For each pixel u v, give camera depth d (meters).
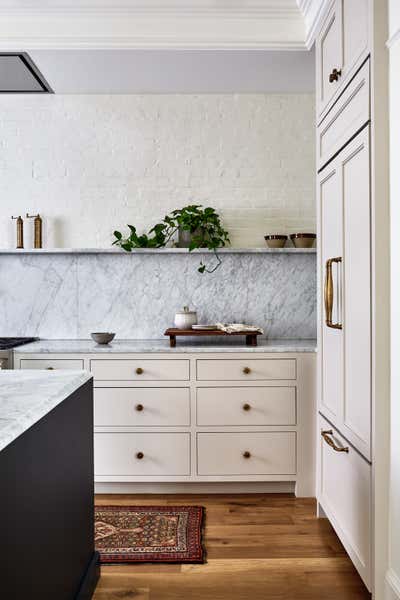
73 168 3.63
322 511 2.81
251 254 3.62
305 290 3.63
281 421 3.09
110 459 3.10
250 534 2.61
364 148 1.96
